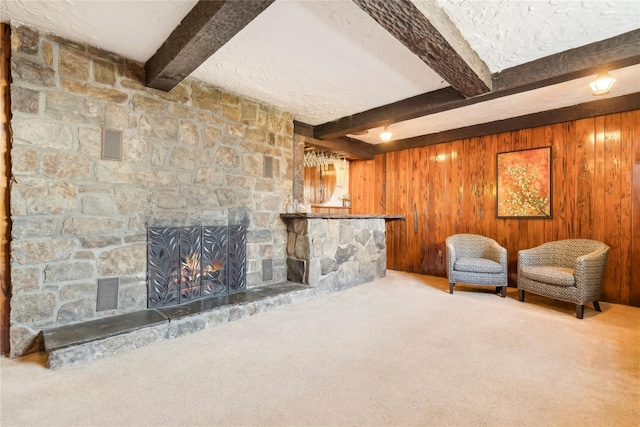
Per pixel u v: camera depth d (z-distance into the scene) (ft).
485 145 14.01
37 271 6.78
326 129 13.61
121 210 7.98
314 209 18.92
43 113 6.89
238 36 7.03
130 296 8.07
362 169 18.89
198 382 5.57
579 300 9.18
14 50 6.55
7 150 6.66
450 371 6.01
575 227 11.64
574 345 7.22
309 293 11.14
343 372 5.95
